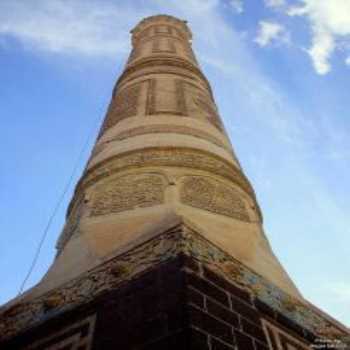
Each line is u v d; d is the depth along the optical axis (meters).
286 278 10.73
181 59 21.55
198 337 6.62
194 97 18.17
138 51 23.64
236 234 11.08
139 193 12.08
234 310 7.83
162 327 6.95
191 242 8.58
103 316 7.98
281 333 8.48
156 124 15.24
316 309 10.16
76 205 13.30
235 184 13.35
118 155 13.70
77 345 7.75
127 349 7.01
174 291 7.45
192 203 11.62
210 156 13.73
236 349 7.03
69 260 10.52
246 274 9.15
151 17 28.33
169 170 12.69
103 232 10.86
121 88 19.95
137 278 8.29
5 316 9.59
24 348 8.57
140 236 9.41
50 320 8.74
